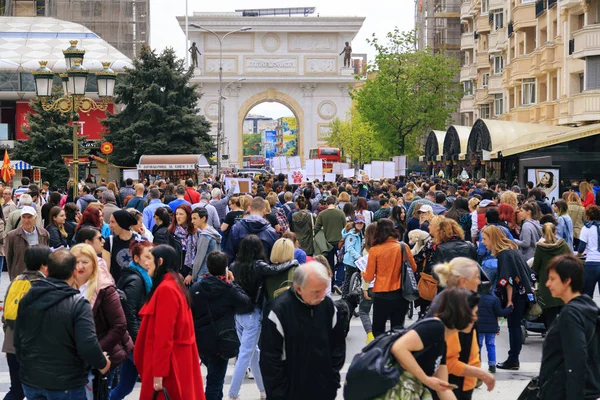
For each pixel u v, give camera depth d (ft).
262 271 36.24
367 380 23.61
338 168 187.83
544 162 117.50
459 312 23.91
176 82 211.61
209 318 34.37
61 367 26.58
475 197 68.23
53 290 26.66
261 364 27.30
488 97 240.12
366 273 42.22
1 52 281.54
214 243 44.93
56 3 327.88
